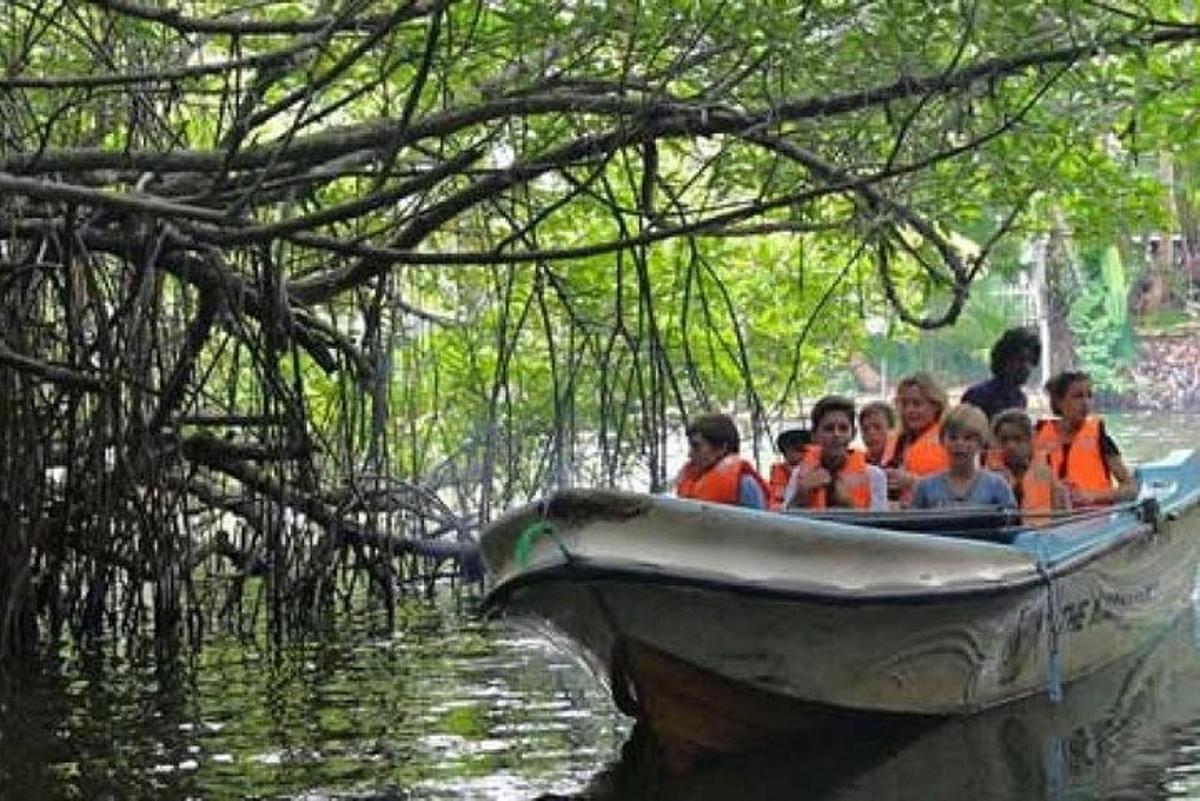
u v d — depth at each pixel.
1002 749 17.67
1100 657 21.56
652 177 21.67
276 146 19.33
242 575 26.73
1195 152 22.55
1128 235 25.69
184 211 17.64
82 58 23.00
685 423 26.75
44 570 24.59
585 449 32.28
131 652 24.47
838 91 19.55
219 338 27.64
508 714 19.83
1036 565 19.03
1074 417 22.61
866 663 17.58
